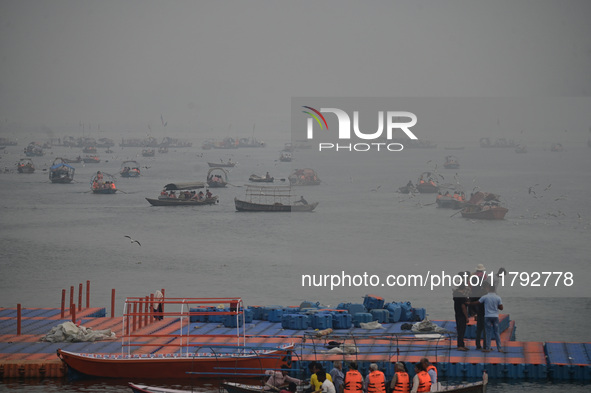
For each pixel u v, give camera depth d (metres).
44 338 86.06
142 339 86.25
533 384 73.38
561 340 106.38
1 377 75.56
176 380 75.31
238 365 74.25
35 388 72.81
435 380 64.25
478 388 63.06
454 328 92.50
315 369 63.38
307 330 90.56
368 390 62.09
